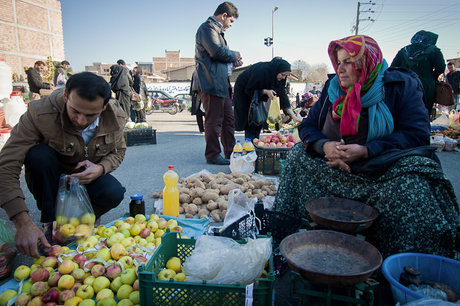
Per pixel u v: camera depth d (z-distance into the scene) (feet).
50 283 6.16
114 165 8.66
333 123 7.98
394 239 6.60
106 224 9.42
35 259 7.05
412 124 6.97
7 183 6.63
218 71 16.65
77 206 7.77
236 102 18.80
